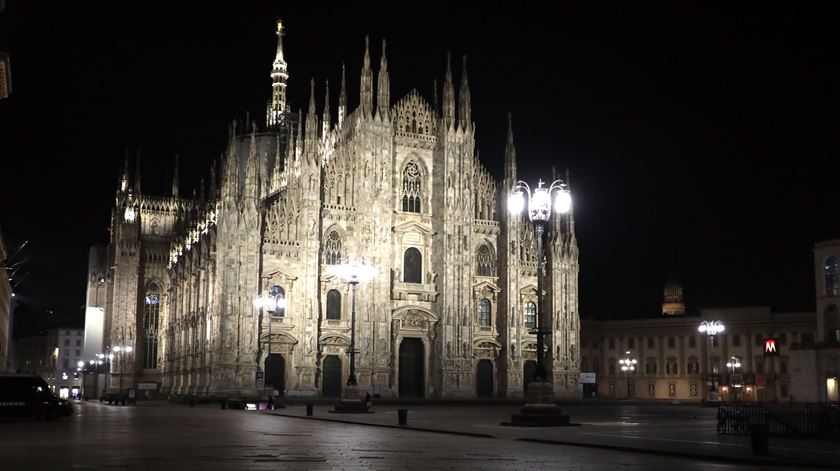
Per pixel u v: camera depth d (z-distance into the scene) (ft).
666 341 507.71
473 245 380.58
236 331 330.75
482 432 143.23
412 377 367.25
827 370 384.06
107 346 516.73
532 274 391.86
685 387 495.41
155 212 524.93
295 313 343.05
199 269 387.55
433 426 162.40
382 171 362.53
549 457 99.50
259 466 85.66
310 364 339.98
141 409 277.23
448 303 368.89
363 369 350.23
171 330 459.32
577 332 393.70
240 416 214.69
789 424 146.92
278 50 524.93
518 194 175.73
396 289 364.79
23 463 87.92
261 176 414.82
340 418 194.18
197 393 363.15
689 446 114.83
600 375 530.68
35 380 194.80
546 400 168.55
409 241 371.76
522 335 385.29
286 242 344.90
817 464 94.12
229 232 334.85
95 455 97.45
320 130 433.07
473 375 372.58
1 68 180.04
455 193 376.07
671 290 595.88
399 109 378.73
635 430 155.12
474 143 385.50
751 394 476.13
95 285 542.16
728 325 485.56
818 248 399.03
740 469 89.20
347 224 360.07
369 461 91.81
